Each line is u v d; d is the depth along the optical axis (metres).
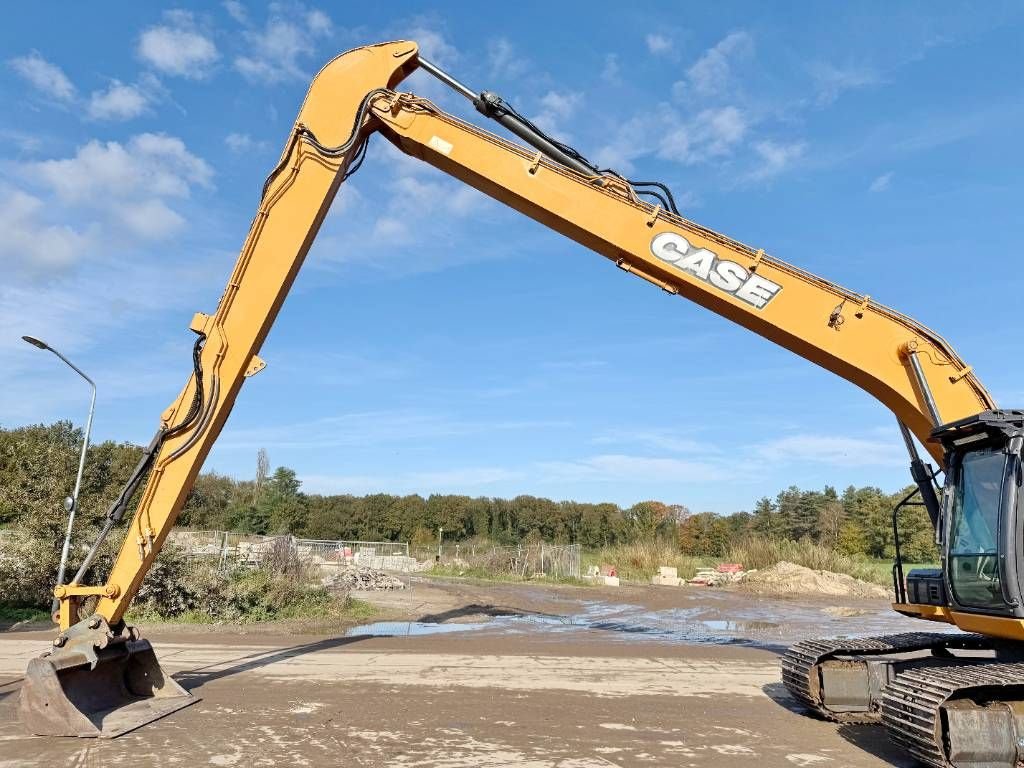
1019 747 6.17
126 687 8.78
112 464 27.88
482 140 9.02
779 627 19.61
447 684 10.41
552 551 37.06
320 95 9.21
